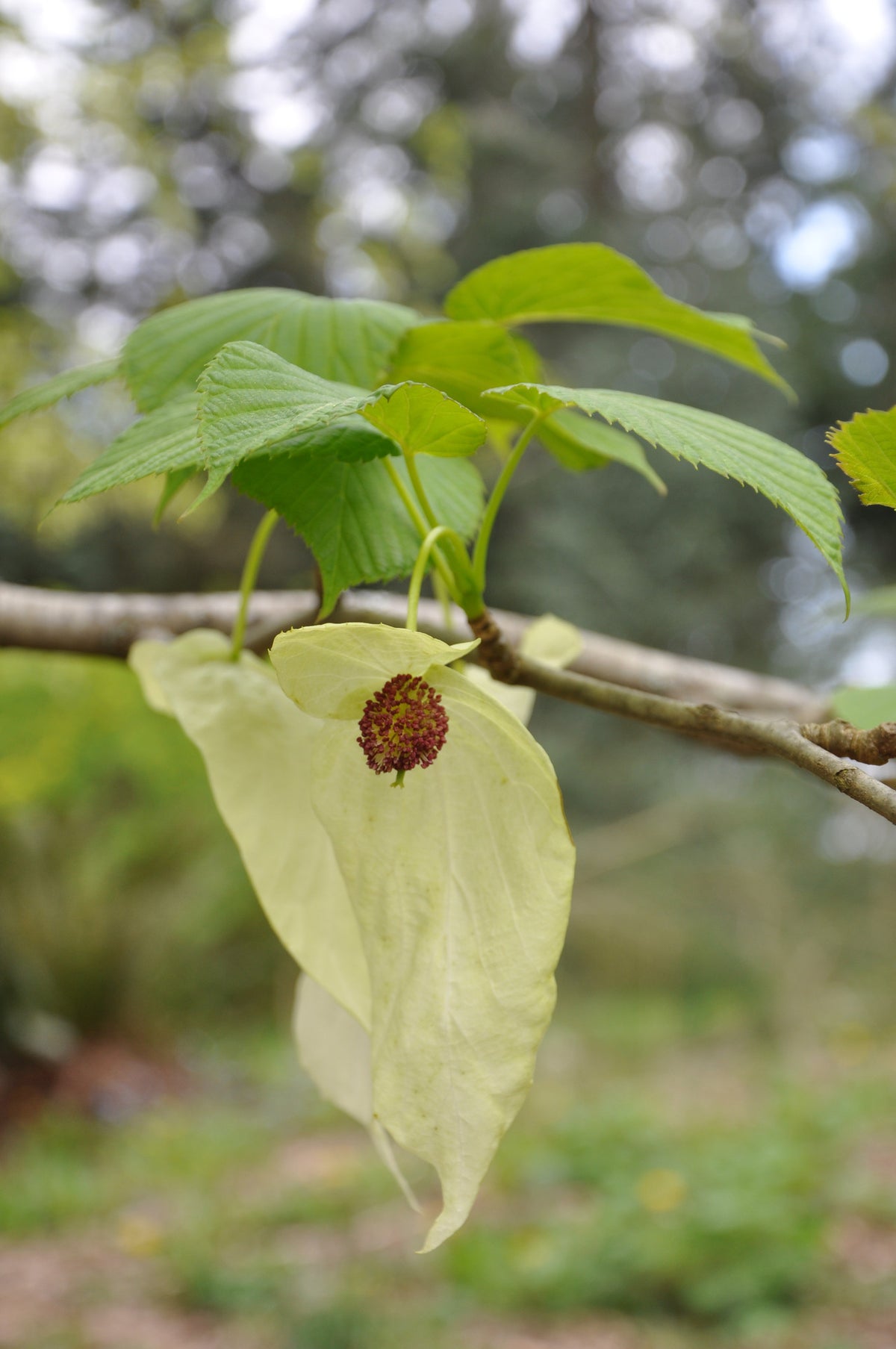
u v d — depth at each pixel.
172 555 15.09
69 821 9.65
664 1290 5.22
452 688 0.78
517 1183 7.05
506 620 1.71
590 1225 5.87
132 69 5.83
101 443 7.08
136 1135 8.57
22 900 9.92
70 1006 10.12
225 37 6.27
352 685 0.78
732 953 13.45
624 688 0.93
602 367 16.23
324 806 0.79
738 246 18.20
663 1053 11.30
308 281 15.27
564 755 15.71
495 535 16.91
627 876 14.54
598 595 15.77
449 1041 0.73
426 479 1.07
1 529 14.10
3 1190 7.19
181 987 11.08
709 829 14.24
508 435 1.49
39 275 11.45
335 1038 1.02
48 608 1.63
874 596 1.76
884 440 0.79
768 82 17.44
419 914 0.76
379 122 16.05
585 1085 9.79
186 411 0.91
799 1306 5.02
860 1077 9.50
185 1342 5.09
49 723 5.87
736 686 2.01
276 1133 8.77
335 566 0.96
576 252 1.15
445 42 17.12
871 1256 5.52
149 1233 6.35
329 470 0.99
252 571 0.99
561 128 18.53
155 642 0.97
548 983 0.73
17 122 5.61
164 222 6.74
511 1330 5.04
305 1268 5.82
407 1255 5.98
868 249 16.58
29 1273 5.99
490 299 1.23
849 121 8.07
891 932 13.23
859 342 16.81
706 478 15.98
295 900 0.87
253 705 0.93
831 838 14.23
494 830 0.77
